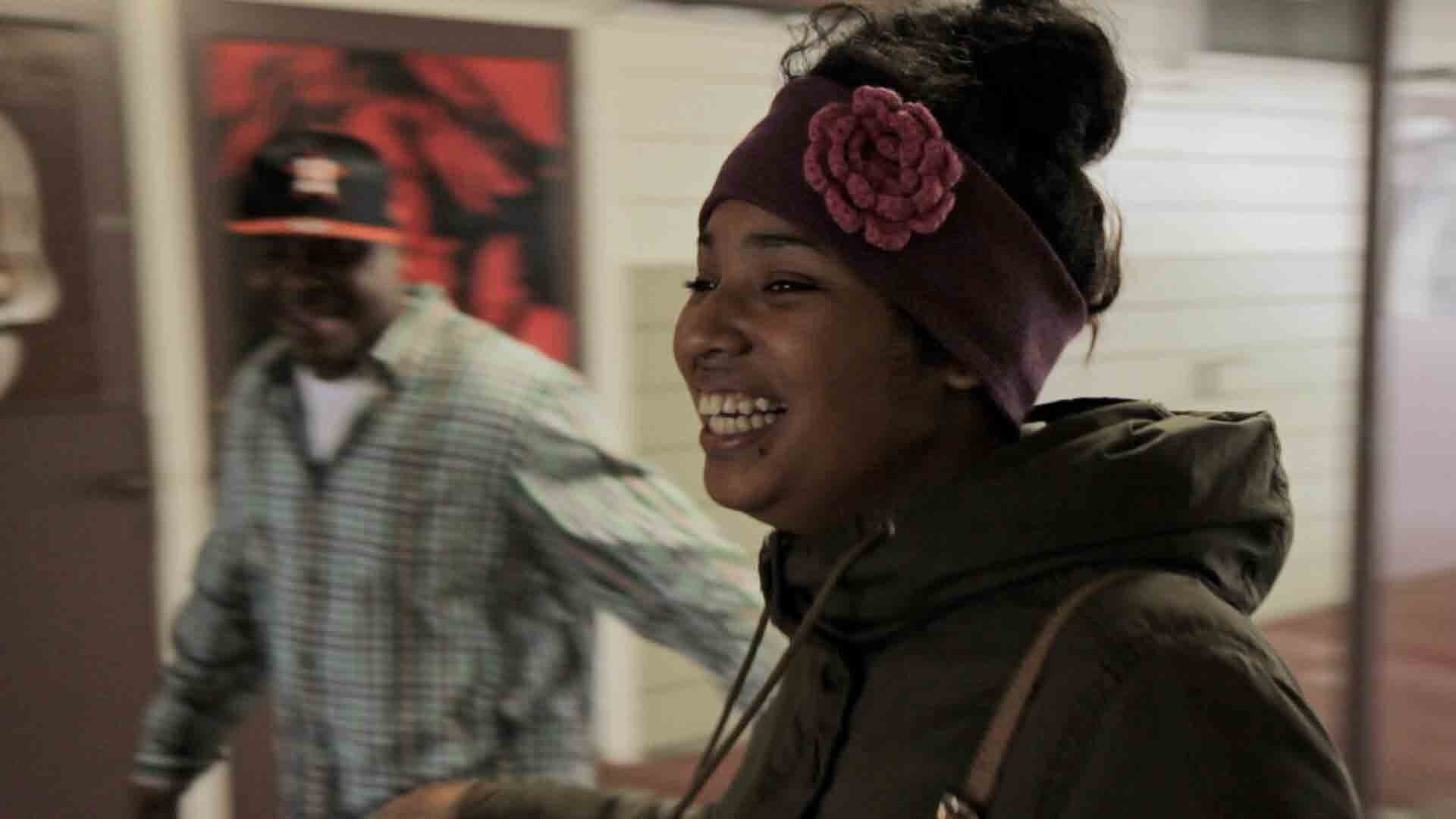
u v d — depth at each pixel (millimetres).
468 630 1670
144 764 1883
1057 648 765
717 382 877
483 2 2949
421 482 1643
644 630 1753
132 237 2586
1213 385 4430
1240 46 3943
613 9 3152
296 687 1740
